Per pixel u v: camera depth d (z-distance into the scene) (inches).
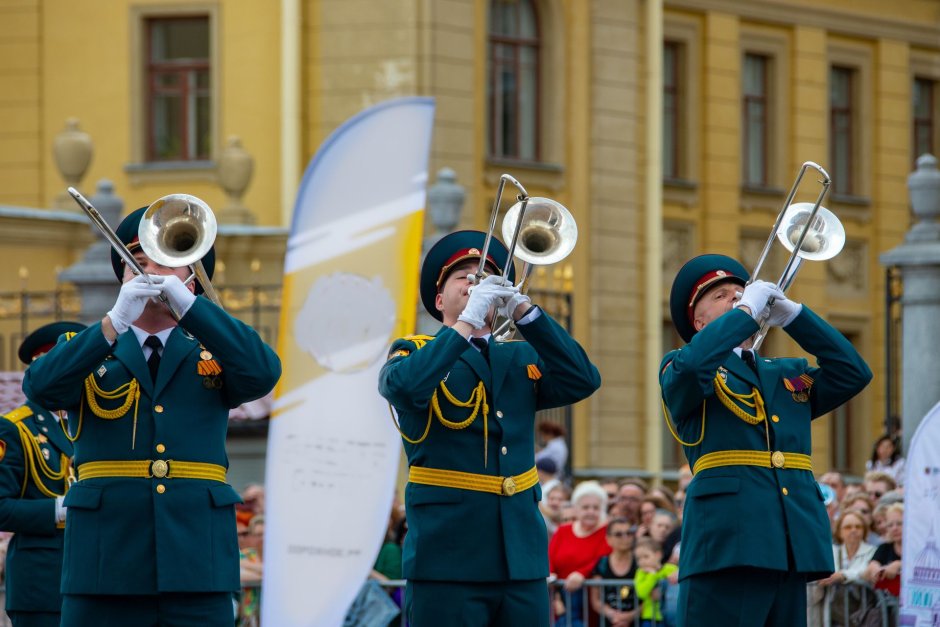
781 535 471.5
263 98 1407.5
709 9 1644.9
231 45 1416.1
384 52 1376.7
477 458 459.5
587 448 1456.7
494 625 462.3
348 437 653.9
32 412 561.3
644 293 1508.4
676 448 1567.4
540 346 458.9
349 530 650.8
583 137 1472.7
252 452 1019.9
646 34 1519.4
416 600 459.5
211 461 454.6
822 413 492.4
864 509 706.2
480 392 461.7
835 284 1737.2
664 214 1608.0
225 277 1227.2
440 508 457.7
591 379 462.9
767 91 1704.0
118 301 437.7
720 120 1652.3
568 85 1467.8
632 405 1489.9
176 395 454.3
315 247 662.5
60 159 1256.2
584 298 1466.5
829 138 1753.2
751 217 1674.5
